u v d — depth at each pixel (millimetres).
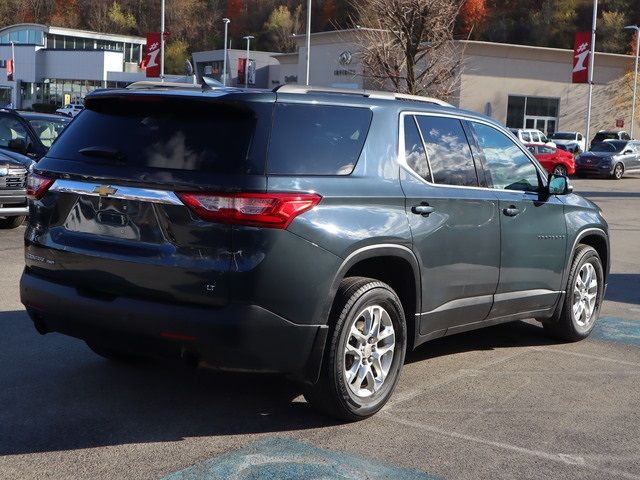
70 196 4945
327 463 4402
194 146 4629
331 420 5086
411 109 5531
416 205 5301
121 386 5605
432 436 4887
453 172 5734
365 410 5055
